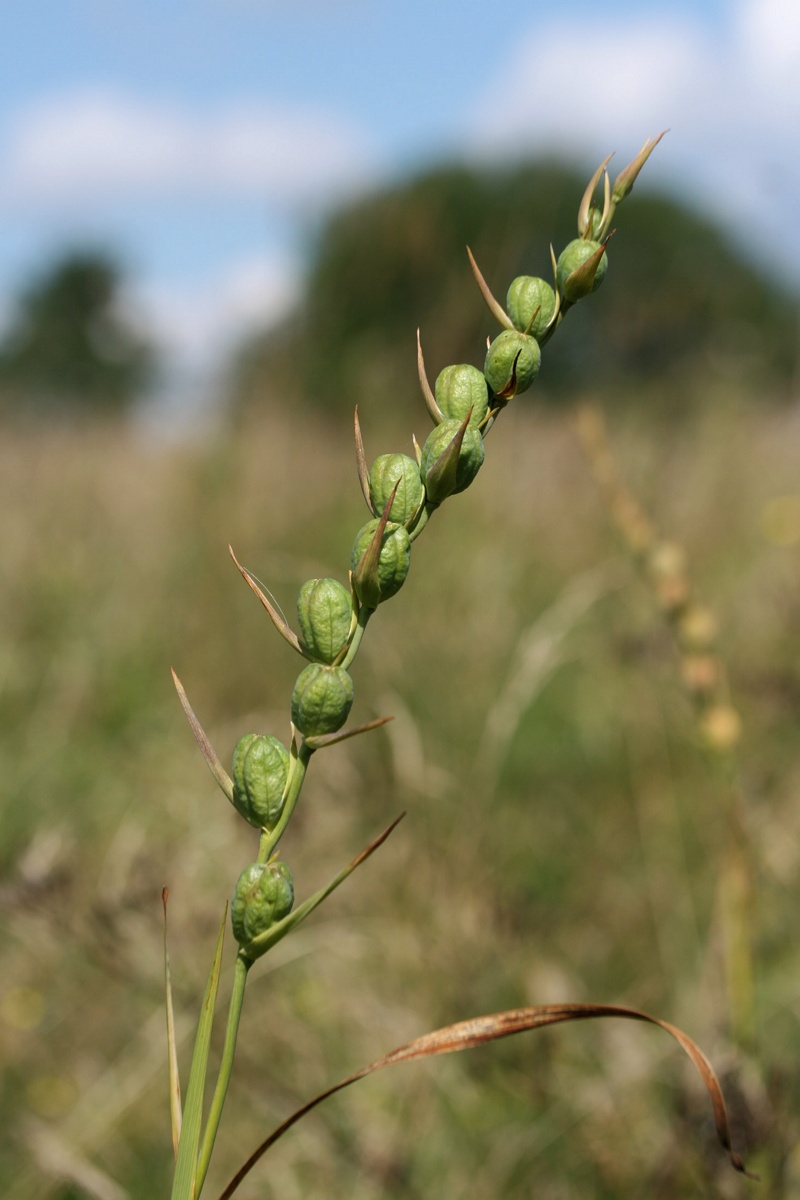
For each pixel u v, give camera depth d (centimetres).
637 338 990
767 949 271
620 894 306
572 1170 215
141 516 591
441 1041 94
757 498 568
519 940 256
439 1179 221
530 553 514
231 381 806
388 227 871
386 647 417
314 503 581
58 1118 244
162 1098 248
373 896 284
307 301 898
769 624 418
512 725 351
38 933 269
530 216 747
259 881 81
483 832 309
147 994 251
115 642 466
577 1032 254
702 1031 229
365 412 747
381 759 356
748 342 890
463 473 85
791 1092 205
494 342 87
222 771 85
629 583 438
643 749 364
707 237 1137
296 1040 250
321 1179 219
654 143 90
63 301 2239
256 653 461
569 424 718
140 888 247
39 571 522
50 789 368
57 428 861
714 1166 177
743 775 318
